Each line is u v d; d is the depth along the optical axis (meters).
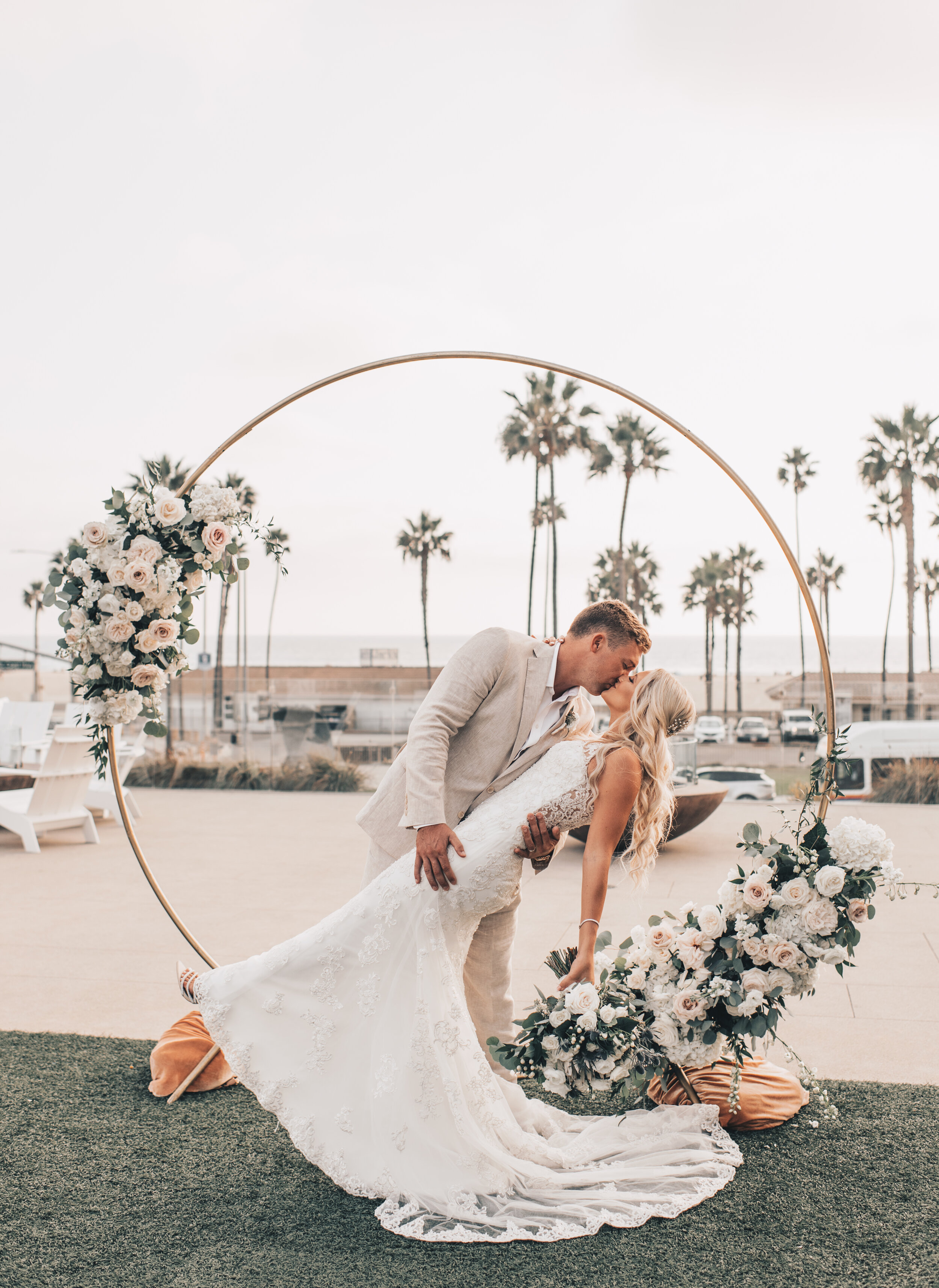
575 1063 2.40
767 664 177.88
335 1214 2.23
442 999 2.29
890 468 27.97
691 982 2.45
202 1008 2.46
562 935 4.89
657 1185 2.31
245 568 3.13
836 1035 3.41
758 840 2.53
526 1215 2.19
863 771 10.70
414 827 2.39
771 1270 1.94
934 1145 2.51
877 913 5.27
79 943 4.81
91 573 3.00
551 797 2.43
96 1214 2.22
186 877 6.49
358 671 30.89
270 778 12.44
